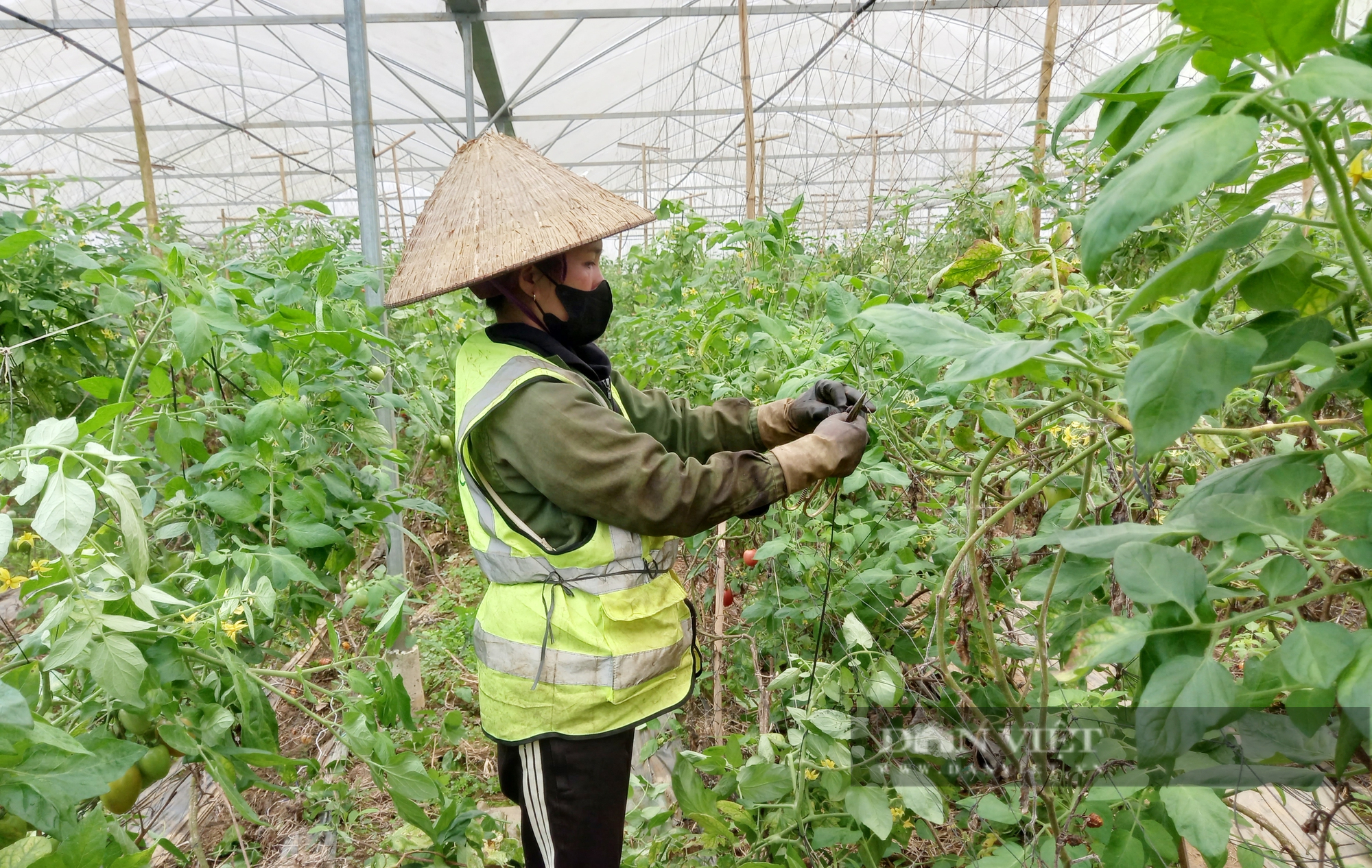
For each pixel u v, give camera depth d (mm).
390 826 2586
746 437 2031
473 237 1737
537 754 1674
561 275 1774
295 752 2877
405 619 3076
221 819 2562
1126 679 1524
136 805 2143
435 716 3113
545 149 10195
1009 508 1283
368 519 2420
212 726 1584
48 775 1125
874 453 1988
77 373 3236
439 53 7609
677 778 1828
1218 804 1035
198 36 7879
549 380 1643
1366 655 685
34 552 1951
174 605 1589
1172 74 748
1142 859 1329
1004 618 2104
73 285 3129
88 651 1316
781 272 3676
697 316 3168
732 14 6312
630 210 1776
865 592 2152
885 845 1837
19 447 1305
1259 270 828
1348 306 856
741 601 3080
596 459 1555
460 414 1702
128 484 1367
